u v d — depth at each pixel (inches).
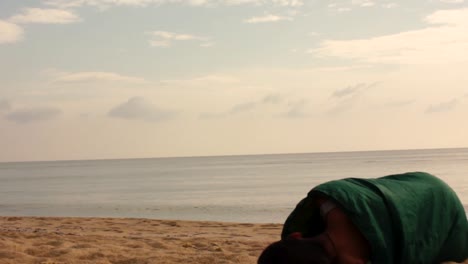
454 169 3250.5
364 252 152.2
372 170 3550.7
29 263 284.4
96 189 2241.6
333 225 152.9
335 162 6382.9
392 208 159.2
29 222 597.9
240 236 459.5
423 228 167.6
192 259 298.0
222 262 291.1
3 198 1695.4
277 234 477.7
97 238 395.2
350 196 155.3
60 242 360.5
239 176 3380.9
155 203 1381.6
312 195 160.4
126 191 2032.5
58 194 1908.2
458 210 182.1
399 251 158.1
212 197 1572.3
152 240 391.5
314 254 142.1
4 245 331.0
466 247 184.9
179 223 591.8
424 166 3988.7
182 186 2349.9
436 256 174.1
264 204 1272.1
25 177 4635.8
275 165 6092.5
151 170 6063.0
